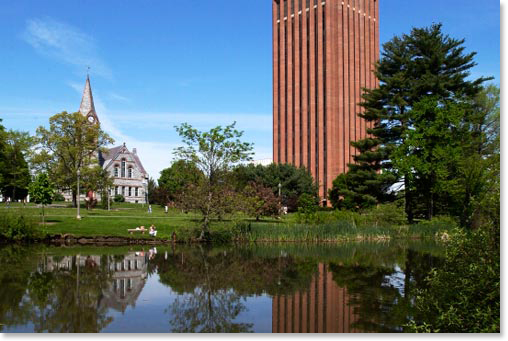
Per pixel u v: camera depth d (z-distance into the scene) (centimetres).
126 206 8094
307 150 9769
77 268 2316
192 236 3781
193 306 1504
